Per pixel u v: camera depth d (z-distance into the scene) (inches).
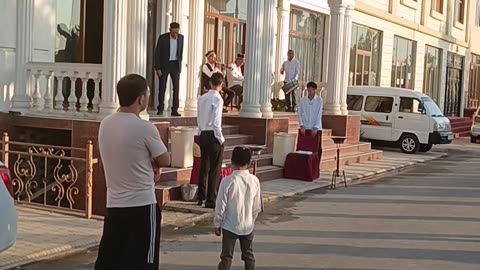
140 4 422.3
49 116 429.4
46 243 296.2
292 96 732.7
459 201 470.9
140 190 184.5
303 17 847.1
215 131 380.5
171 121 485.4
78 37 506.0
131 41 422.3
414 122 817.5
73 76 426.3
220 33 693.3
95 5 513.7
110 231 186.2
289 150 537.3
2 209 194.5
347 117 710.5
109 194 187.2
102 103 410.6
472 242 337.4
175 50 507.5
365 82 1027.9
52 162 432.1
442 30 1353.3
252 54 558.3
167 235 330.3
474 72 1648.6
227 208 234.4
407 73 1192.8
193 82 605.0
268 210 409.7
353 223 377.4
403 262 291.4
